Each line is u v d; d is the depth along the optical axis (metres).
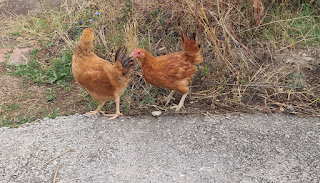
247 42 2.41
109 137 1.77
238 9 2.40
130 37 2.30
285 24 2.45
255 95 2.10
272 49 2.37
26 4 3.03
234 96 2.06
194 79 2.20
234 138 1.76
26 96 2.14
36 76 2.29
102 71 1.80
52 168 1.61
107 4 2.57
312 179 1.54
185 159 1.64
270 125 1.85
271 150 1.69
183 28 2.38
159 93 2.16
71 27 2.66
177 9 2.36
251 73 2.22
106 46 2.34
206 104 2.06
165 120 1.91
